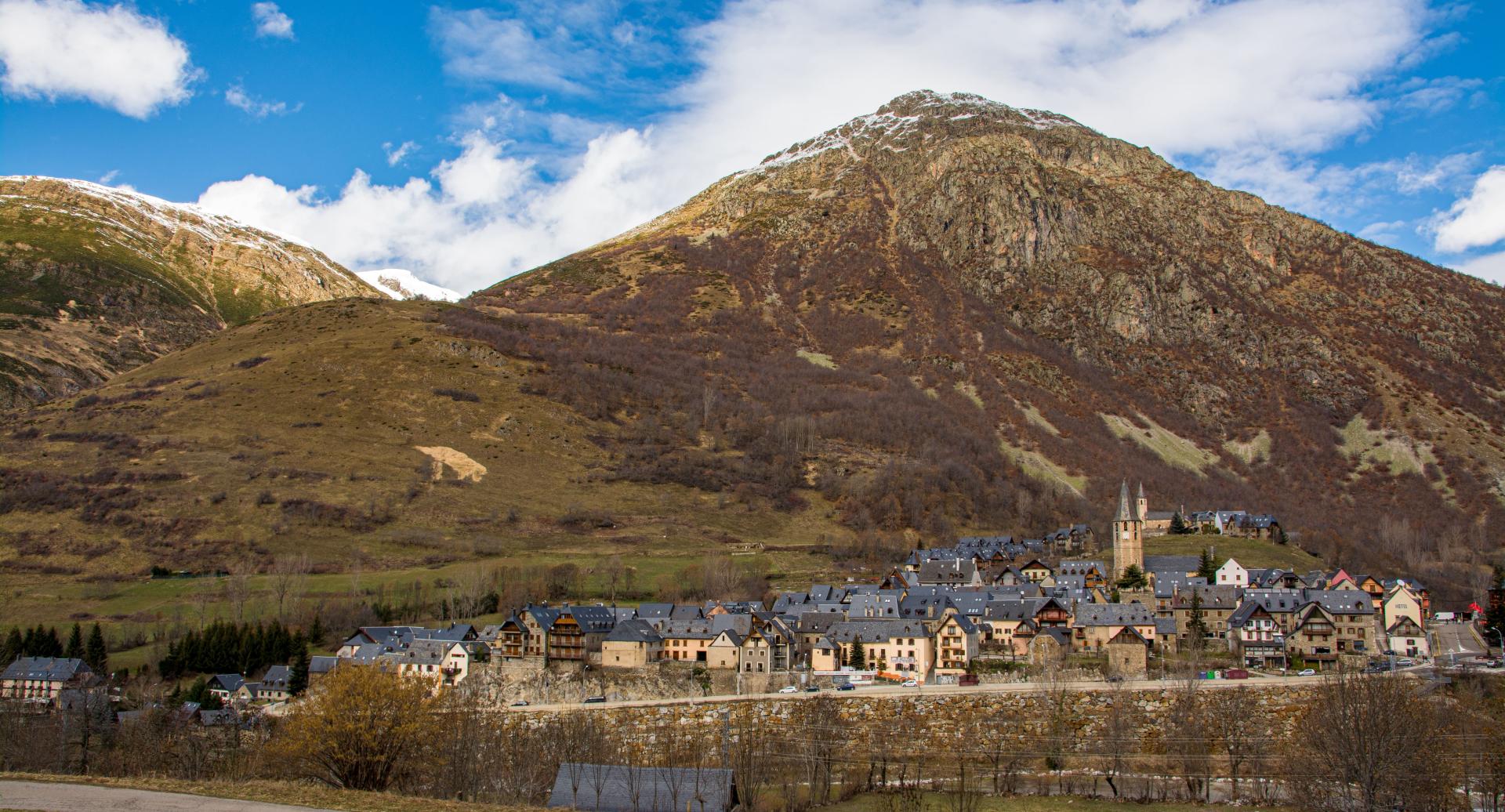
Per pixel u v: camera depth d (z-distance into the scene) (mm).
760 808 109375
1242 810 112250
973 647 185375
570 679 175875
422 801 87000
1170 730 140375
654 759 130125
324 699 109250
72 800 80500
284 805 82750
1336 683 133625
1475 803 114312
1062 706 146375
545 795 107375
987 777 128375
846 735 143500
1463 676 153250
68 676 176625
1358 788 112750
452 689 145000
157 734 135500
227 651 191125
